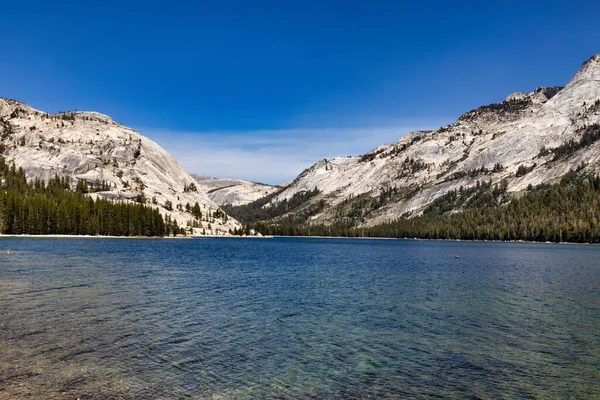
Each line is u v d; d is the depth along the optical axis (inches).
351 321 1569.9
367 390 951.0
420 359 1153.4
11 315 1482.5
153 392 903.7
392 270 3501.5
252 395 908.6
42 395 869.2
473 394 940.0
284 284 2541.8
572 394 944.3
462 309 1802.4
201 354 1152.2
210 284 2436.0
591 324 1537.9
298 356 1160.8
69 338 1245.1
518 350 1234.0
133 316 1541.6
